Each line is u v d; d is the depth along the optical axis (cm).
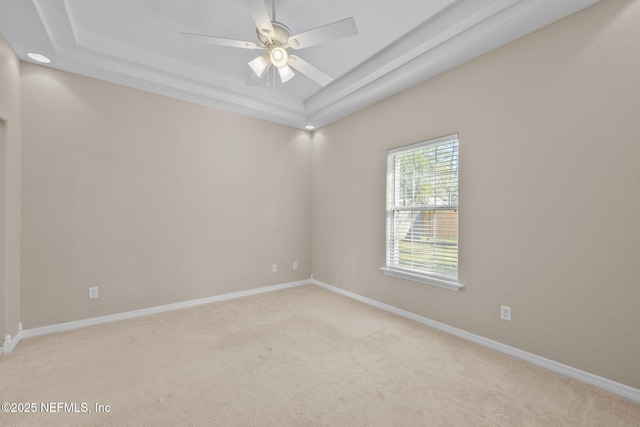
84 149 291
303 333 278
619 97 182
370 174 369
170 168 344
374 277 363
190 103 358
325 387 192
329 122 434
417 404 175
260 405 173
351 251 399
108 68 278
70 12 229
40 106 270
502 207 240
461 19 222
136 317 319
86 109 292
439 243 291
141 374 205
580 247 199
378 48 285
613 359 185
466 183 265
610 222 186
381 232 354
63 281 281
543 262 216
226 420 161
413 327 294
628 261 180
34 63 267
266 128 426
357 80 326
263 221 423
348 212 404
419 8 228
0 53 224
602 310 189
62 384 193
